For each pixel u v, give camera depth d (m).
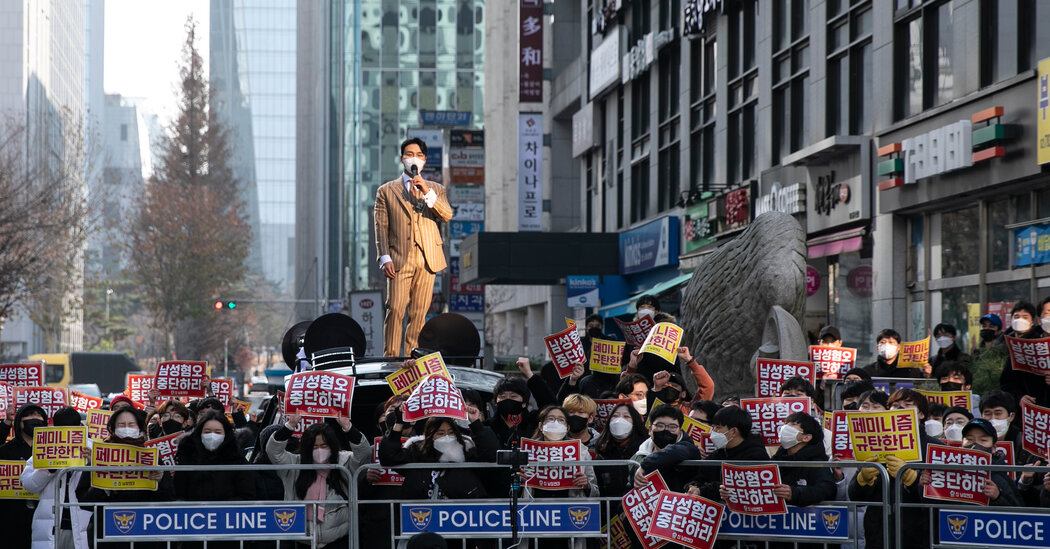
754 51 28.19
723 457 7.95
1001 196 18.47
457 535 8.16
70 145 76.19
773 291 13.98
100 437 11.04
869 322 22.38
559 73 47.72
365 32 105.12
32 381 13.35
